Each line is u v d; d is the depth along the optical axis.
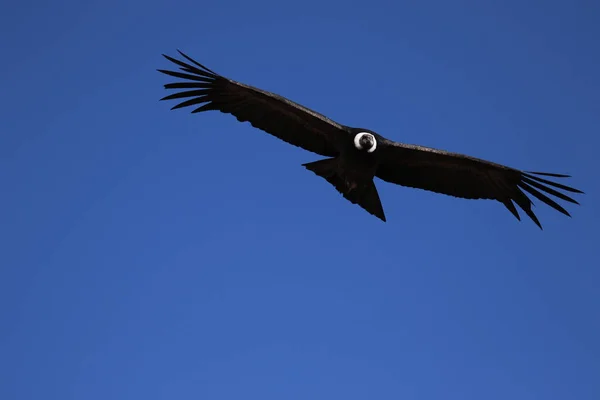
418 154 17.75
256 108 17.59
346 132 17.42
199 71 17.47
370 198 17.52
